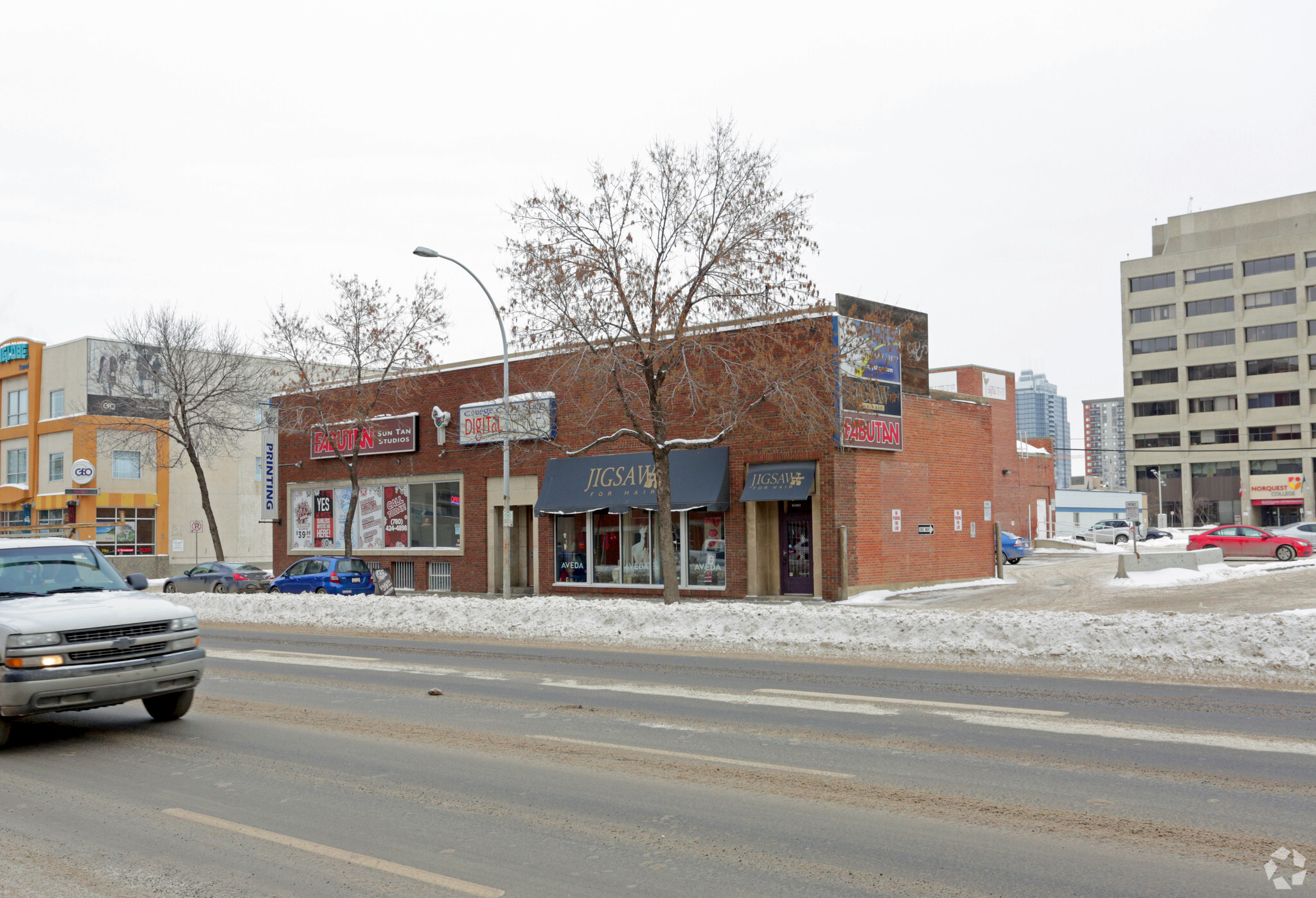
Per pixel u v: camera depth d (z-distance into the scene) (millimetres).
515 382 31203
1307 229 93250
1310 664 12438
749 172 21359
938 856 5672
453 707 11195
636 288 21562
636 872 5527
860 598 24328
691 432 26969
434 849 6023
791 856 5734
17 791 7812
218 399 46375
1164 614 15164
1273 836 5922
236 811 7008
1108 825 6172
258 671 14883
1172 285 97625
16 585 10414
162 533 56000
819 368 21781
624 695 11711
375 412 35250
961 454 29125
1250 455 92500
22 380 58344
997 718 9750
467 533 32812
